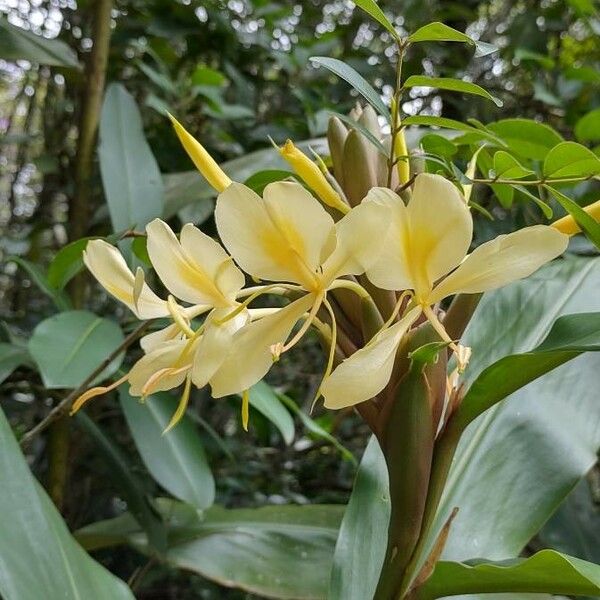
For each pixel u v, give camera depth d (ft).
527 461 1.26
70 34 2.64
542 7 3.09
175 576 2.86
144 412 1.65
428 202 0.75
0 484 0.95
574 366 1.39
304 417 1.81
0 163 3.30
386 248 0.77
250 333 0.82
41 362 1.38
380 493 1.25
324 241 0.76
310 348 3.13
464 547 1.18
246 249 0.80
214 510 1.96
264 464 3.06
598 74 2.23
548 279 1.53
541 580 0.87
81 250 1.42
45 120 2.75
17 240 2.42
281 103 2.88
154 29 2.53
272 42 2.76
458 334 0.91
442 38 0.93
